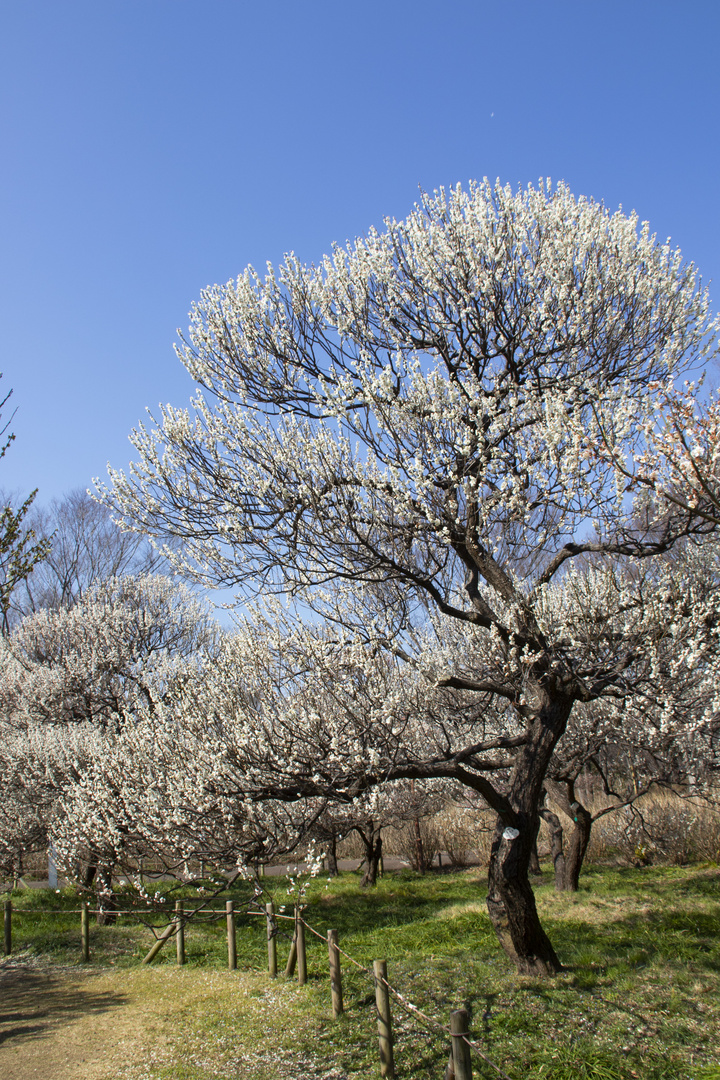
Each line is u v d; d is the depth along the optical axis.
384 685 6.83
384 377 6.25
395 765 6.22
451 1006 6.00
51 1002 7.70
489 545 6.60
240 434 6.38
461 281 6.90
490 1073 4.61
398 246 7.37
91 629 16.86
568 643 6.55
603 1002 5.78
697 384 4.98
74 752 12.30
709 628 6.63
